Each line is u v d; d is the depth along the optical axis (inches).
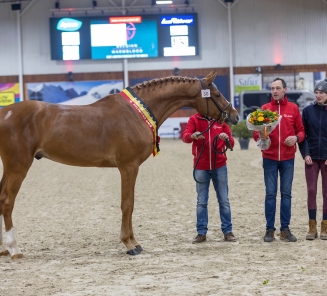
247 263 213.3
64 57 1235.9
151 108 246.8
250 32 1250.6
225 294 172.1
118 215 334.6
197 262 217.5
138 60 1253.7
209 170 257.3
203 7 1246.9
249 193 405.1
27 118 229.9
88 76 1253.7
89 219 324.2
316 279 187.5
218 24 1249.4
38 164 710.5
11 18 1241.4
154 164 655.1
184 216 324.5
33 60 1249.4
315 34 1247.5
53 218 330.0
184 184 469.4
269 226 256.2
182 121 1282.0
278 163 257.4
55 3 1235.2
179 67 1256.8
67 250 247.3
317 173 259.9
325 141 256.4
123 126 236.5
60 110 235.3
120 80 1258.0
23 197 420.8
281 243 249.9
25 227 303.6
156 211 343.6
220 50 1253.1
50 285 188.4
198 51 1246.3
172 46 1240.2
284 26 1248.8
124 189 239.0
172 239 264.8
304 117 262.2
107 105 241.1
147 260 223.6
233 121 257.1
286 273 196.4
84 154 233.6
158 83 249.8
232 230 281.6
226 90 1259.2
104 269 209.5
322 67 1250.6
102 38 1234.0
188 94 251.1
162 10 1241.4
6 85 1251.2
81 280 194.1
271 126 245.1
